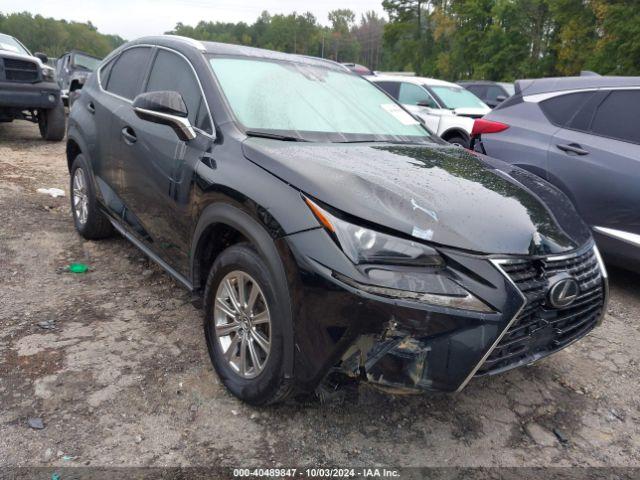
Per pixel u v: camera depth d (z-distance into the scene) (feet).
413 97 33.14
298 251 7.14
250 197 7.88
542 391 9.78
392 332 6.73
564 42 117.70
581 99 15.38
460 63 173.17
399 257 6.87
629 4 94.22
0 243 14.49
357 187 7.50
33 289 12.11
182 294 12.40
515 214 7.98
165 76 11.54
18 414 7.93
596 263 8.93
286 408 8.53
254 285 8.01
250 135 9.14
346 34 451.12
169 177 10.07
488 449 8.13
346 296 6.77
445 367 6.81
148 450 7.47
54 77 31.14
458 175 8.98
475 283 6.92
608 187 13.93
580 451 8.28
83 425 7.84
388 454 7.79
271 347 7.63
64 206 18.79
